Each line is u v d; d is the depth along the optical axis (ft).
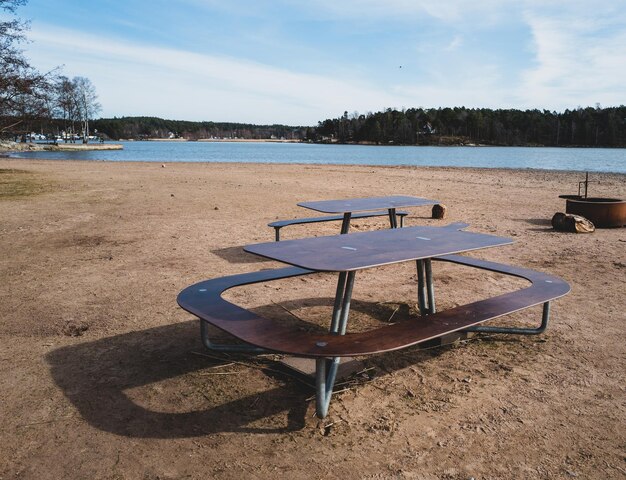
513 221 39.83
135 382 13.21
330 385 12.10
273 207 47.21
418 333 11.78
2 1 82.79
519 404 12.19
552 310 18.90
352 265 11.42
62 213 42.83
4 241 31.35
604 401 12.32
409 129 601.62
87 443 10.53
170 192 59.88
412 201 29.91
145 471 9.63
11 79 85.51
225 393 12.67
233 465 9.81
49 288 21.45
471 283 22.47
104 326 17.17
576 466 9.80
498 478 9.44
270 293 20.94
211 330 16.90
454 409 11.96
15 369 13.97
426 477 9.47
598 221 36.50
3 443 10.55
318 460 9.98
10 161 142.20
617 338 16.25
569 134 508.12
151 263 25.75
